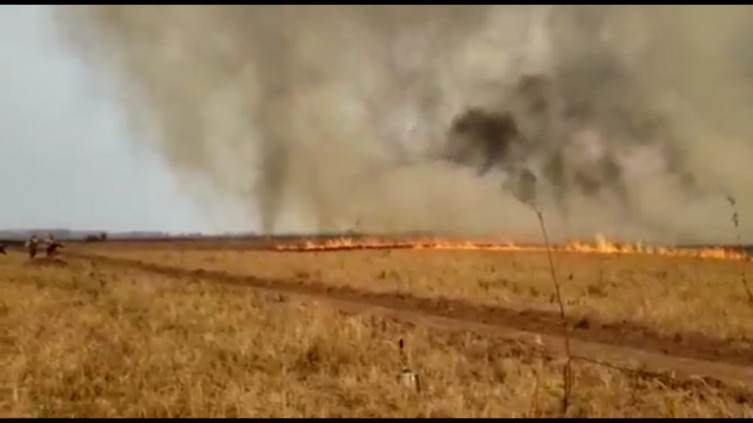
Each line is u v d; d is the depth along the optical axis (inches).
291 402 304.0
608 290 739.4
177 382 329.1
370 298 778.2
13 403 297.1
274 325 490.3
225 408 295.6
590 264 1093.1
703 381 358.9
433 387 327.6
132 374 346.0
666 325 520.7
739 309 576.1
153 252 2390.5
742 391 340.8
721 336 482.0
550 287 791.1
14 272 992.9
